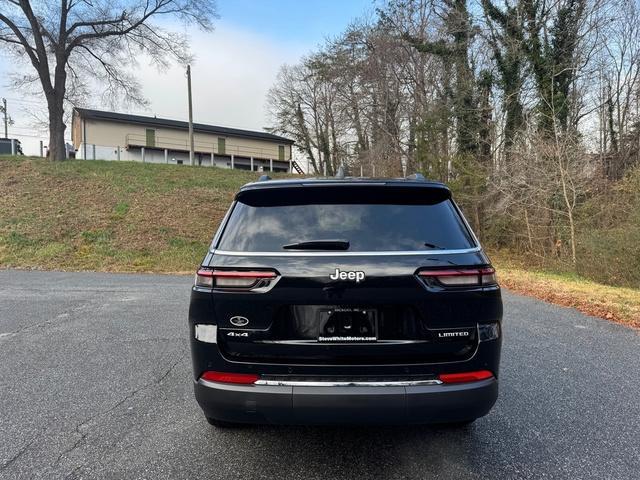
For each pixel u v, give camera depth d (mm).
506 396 4094
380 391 2562
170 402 3914
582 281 11578
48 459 2990
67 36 27609
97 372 4637
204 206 19828
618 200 14430
